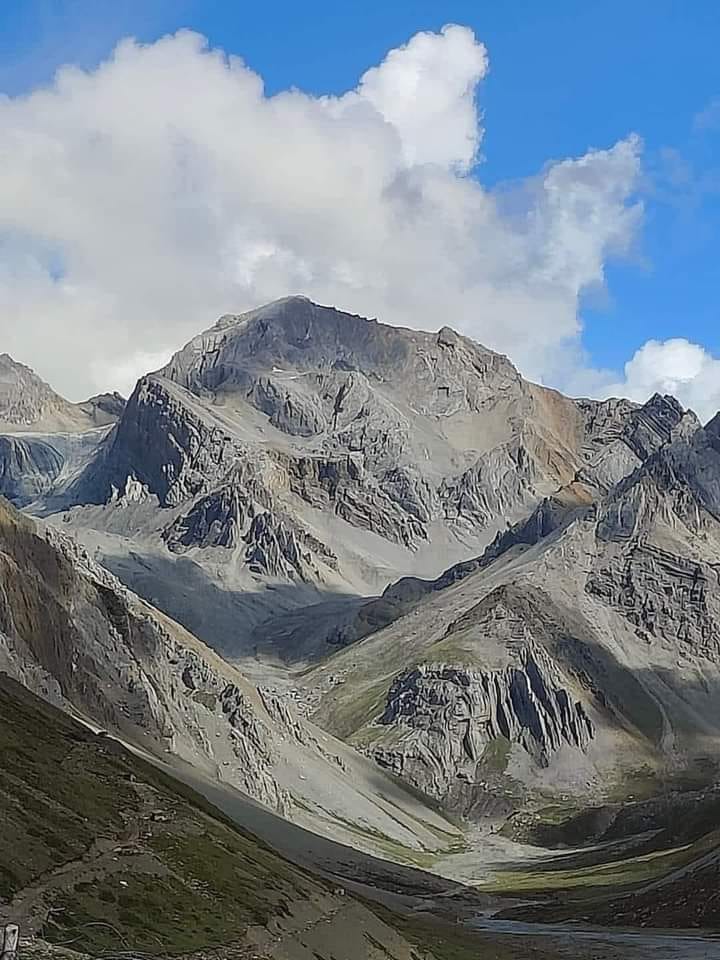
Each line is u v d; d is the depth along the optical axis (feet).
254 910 289.12
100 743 398.42
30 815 279.28
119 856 278.26
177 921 256.32
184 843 314.76
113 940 227.40
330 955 299.17
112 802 326.44
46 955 204.13
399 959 347.77
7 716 366.02
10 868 240.32
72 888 244.83
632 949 524.93
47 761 337.72
